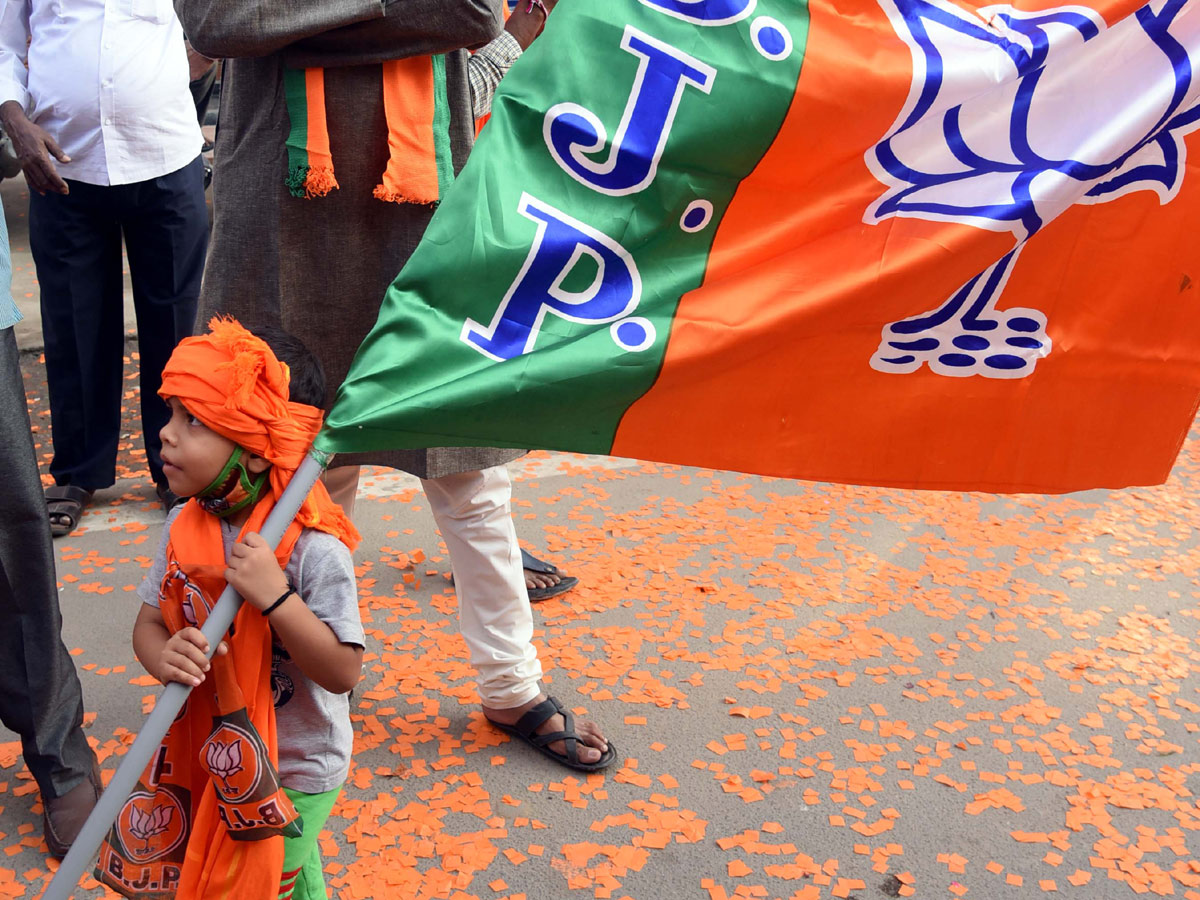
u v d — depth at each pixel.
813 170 2.18
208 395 1.77
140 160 4.09
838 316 2.20
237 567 1.77
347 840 2.78
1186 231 2.34
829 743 3.30
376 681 3.48
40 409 5.70
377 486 4.90
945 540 4.71
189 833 1.95
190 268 4.33
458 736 3.23
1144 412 2.47
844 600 4.16
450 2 2.53
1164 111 2.27
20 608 2.56
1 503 2.47
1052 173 2.24
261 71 2.71
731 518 4.79
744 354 2.16
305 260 2.79
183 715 1.90
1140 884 2.80
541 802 2.97
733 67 2.13
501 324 2.05
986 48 2.22
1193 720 3.54
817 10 2.17
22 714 2.62
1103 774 3.24
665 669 3.63
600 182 2.11
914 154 2.20
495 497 2.94
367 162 2.73
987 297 2.29
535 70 2.10
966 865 2.85
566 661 3.62
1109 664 3.83
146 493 4.72
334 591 1.90
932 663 3.77
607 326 2.08
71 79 3.96
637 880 2.71
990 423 2.39
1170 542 4.84
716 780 3.11
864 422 2.28
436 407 1.95
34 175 3.88
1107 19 2.26
